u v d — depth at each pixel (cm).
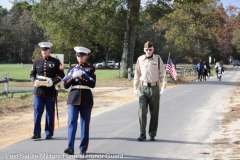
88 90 749
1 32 10912
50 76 901
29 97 1802
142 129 895
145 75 871
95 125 1114
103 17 3338
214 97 1994
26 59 11381
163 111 1420
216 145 855
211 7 6262
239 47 10156
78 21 3341
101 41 3678
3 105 1502
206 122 1171
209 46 7644
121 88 2661
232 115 1316
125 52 3697
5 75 1716
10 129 1080
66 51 6588
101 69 8031
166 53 8581
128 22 3622
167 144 862
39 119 906
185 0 3672
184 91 2391
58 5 3212
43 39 11219
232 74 5869
